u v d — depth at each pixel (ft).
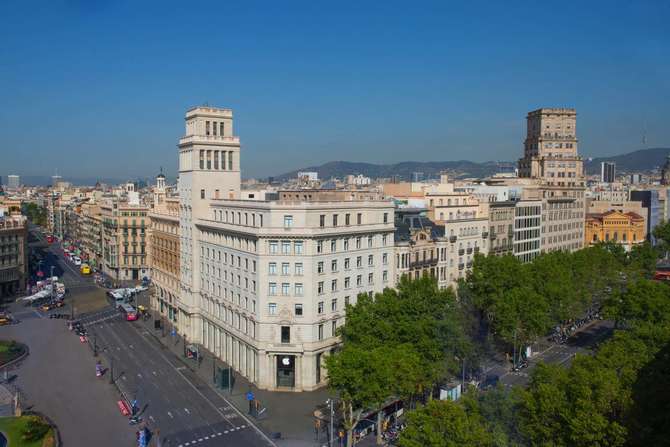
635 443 201.57
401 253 424.87
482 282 428.97
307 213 358.84
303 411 332.39
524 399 224.94
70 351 451.53
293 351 363.56
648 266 639.76
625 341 302.45
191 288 472.85
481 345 396.98
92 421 316.60
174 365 419.13
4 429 300.20
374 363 264.93
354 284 392.27
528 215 606.55
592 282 504.02
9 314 578.66
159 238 571.28
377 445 284.82
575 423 205.57
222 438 295.89
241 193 488.44
